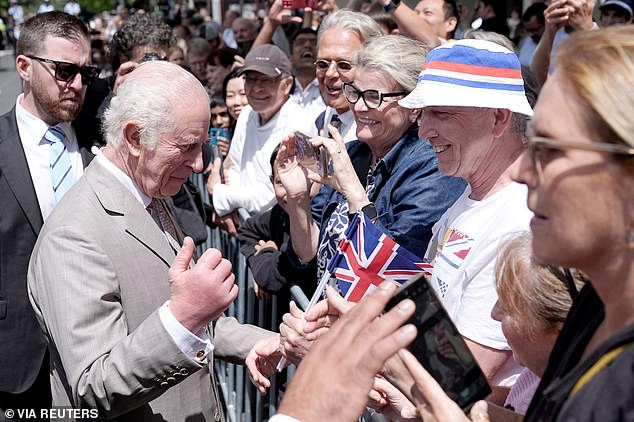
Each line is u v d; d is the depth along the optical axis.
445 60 2.05
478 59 2.02
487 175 2.03
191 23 14.84
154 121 2.12
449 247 2.03
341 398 1.14
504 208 1.95
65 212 2.16
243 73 4.12
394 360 1.37
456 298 1.96
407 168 2.59
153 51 4.80
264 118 4.19
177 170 2.22
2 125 3.31
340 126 3.59
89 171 2.25
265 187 4.10
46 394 3.24
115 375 1.92
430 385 1.23
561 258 1.06
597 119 1.00
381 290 1.20
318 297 2.26
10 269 3.14
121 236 2.15
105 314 2.05
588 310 1.16
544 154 1.06
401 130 2.72
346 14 3.56
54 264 2.07
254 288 3.49
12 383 3.12
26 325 3.14
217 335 2.47
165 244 2.24
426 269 2.12
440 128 2.06
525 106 2.00
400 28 4.46
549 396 1.07
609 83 1.00
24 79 3.27
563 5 3.83
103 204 2.16
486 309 1.89
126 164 2.22
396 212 2.56
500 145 2.02
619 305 1.06
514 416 1.57
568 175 1.02
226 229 4.32
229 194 4.20
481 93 1.99
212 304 1.95
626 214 1.01
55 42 3.20
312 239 2.97
